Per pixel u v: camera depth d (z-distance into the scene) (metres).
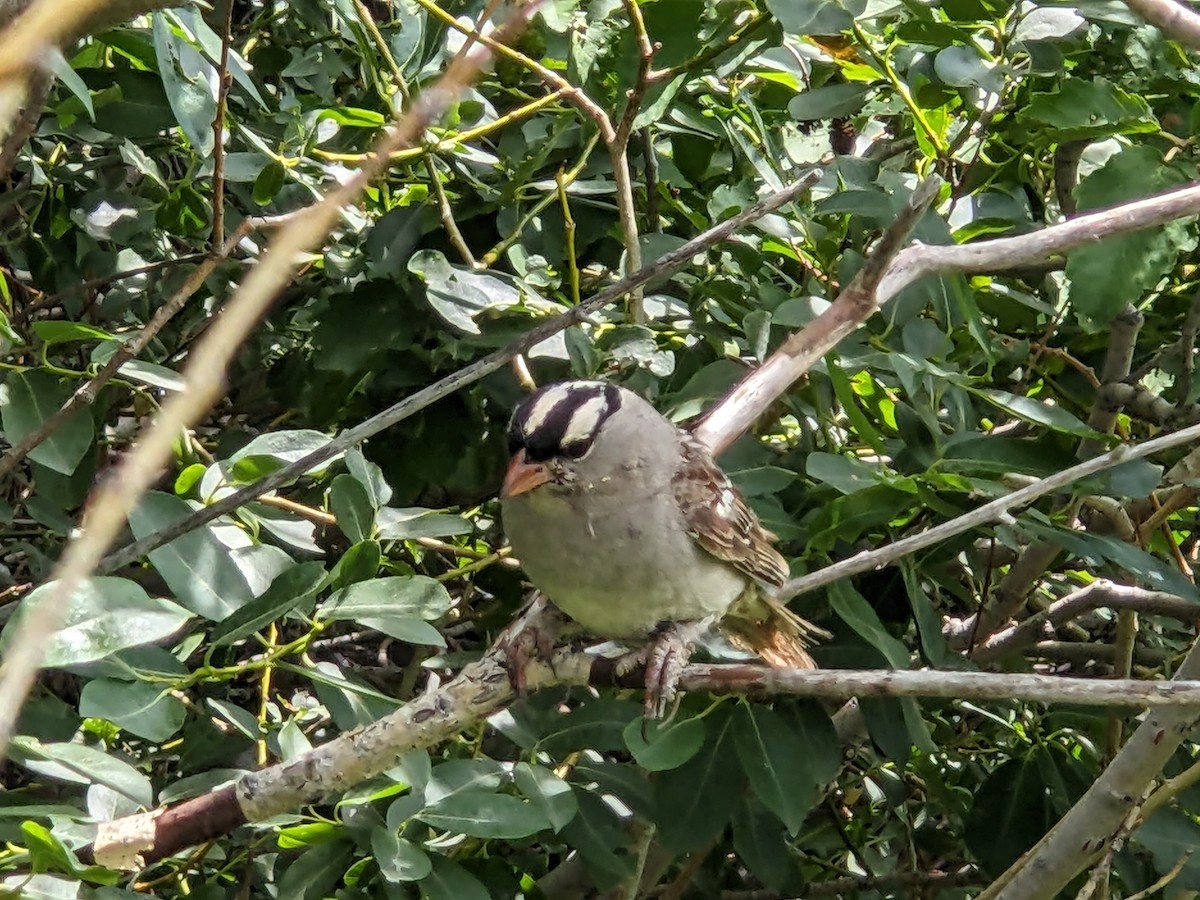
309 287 4.32
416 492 4.01
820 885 4.23
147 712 2.87
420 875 2.85
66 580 1.03
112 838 2.79
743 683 2.93
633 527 3.30
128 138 4.04
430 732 2.95
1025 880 3.39
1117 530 4.02
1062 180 4.23
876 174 4.22
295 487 4.16
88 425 3.26
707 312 4.12
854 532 3.42
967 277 3.87
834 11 3.73
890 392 3.96
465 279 3.71
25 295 4.30
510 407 4.02
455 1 4.06
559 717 3.35
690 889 4.11
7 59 1.01
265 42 4.62
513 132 4.16
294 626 4.12
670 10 3.75
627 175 3.79
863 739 4.18
